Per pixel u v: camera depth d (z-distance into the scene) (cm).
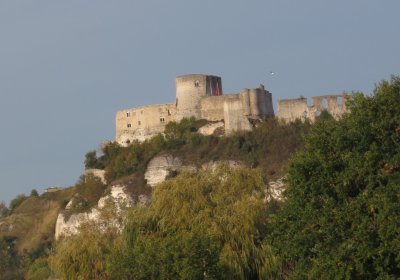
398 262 15750
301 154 19088
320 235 17550
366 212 16788
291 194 18838
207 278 19325
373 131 17712
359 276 16425
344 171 17700
